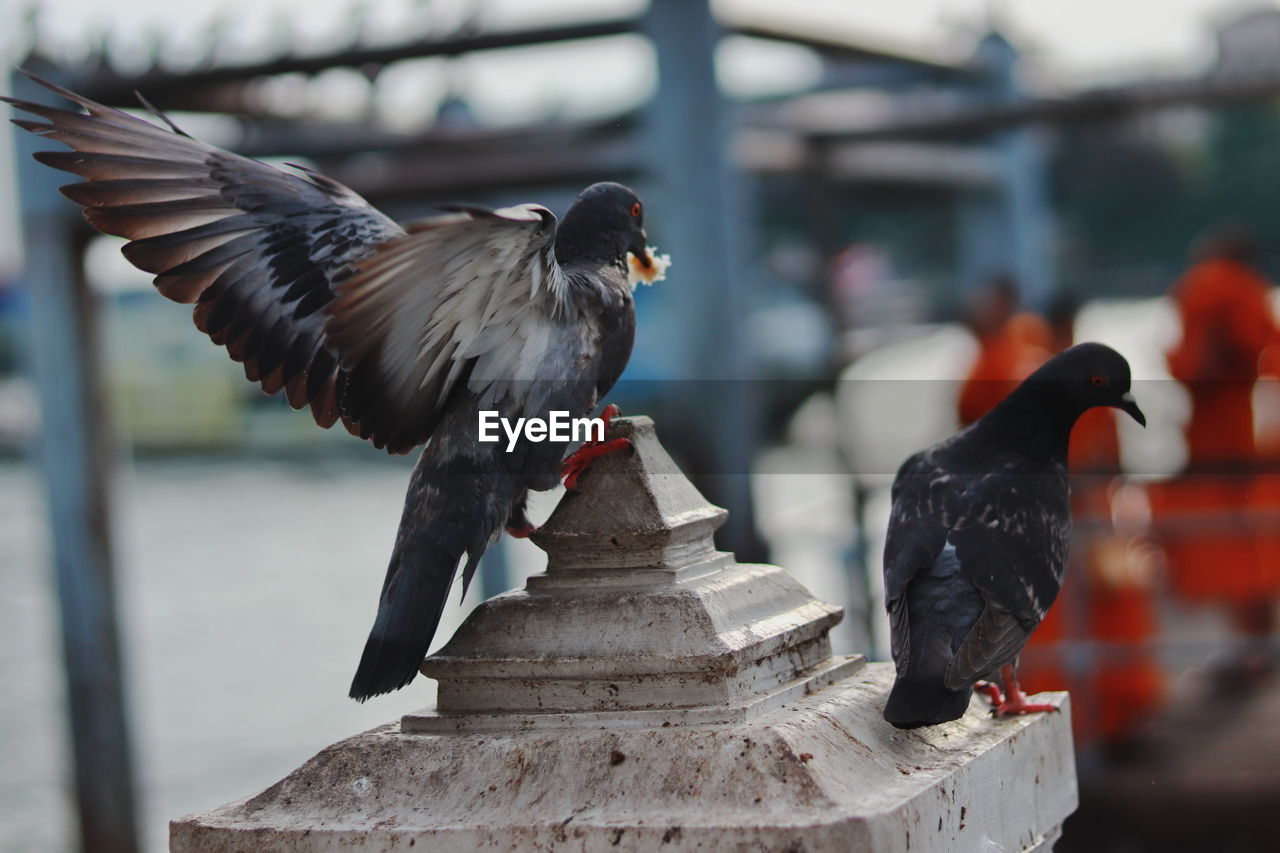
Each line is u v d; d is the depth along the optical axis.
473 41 5.93
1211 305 6.38
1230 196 44.06
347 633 10.45
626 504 1.90
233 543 14.32
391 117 7.23
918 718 1.82
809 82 9.30
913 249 25.59
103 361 7.09
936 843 1.69
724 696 1.76
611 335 2.19
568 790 1.70
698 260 6.20
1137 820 5.12
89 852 6.95
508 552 7.96
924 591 2.05
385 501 16.55
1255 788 5.04
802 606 1.99
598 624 1.82
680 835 1.59
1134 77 8.74
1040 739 2.04
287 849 1.74
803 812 1.60
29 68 6.21
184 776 7.55
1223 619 6.86
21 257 6.87
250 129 6.95
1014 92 9.16
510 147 6.81
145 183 2.24
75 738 7.03
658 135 6.21
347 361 1.90
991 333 6.39
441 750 1.79
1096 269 38.56
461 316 1.92
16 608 12.72
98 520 7.00
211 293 2.24
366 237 2.26
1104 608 5.85
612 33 6.08
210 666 9.70
